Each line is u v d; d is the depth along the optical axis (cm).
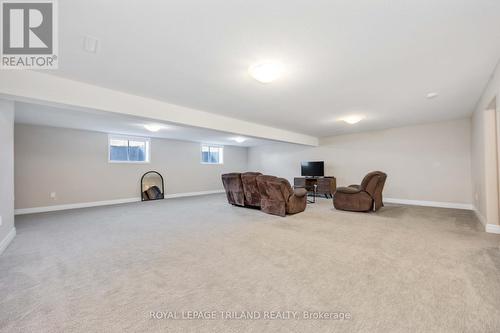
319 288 174
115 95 299
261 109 403
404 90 309
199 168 828
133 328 132
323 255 240
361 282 183
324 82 277
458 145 504
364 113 438
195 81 270
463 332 126
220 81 271
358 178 668
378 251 249
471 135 478
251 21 161
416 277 189
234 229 346
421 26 168
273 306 152
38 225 377
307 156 800
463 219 396
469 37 183
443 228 339
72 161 551
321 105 379
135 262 226
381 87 296
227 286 179
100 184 595
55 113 392
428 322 134
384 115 457
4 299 162
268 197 461
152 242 288
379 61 224
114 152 635
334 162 723
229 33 175
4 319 140
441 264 213
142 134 646
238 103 364
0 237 258
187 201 650
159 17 154
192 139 760
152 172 699
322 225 365
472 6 147
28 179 492
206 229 347
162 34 175
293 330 130
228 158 932
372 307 150
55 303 157
